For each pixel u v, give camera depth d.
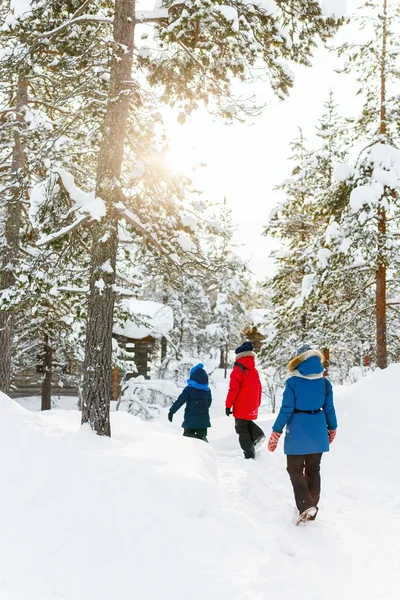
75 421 6.67
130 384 17.28
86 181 8.67
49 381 16.36
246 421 7.27
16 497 3.69
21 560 3.05
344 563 3.84
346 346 15.27
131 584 2.92
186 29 6.10
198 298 32.81
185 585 2.96
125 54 6.20
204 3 5.67
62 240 6.65
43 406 16.25
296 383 4.98
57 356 16.80
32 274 6.61
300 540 4.31
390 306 13.20
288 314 15.50
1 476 3.88
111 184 5.99
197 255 7.23
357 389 10.69
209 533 3.60
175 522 3.59
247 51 6.47
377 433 8.62
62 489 3.78
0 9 9.11
